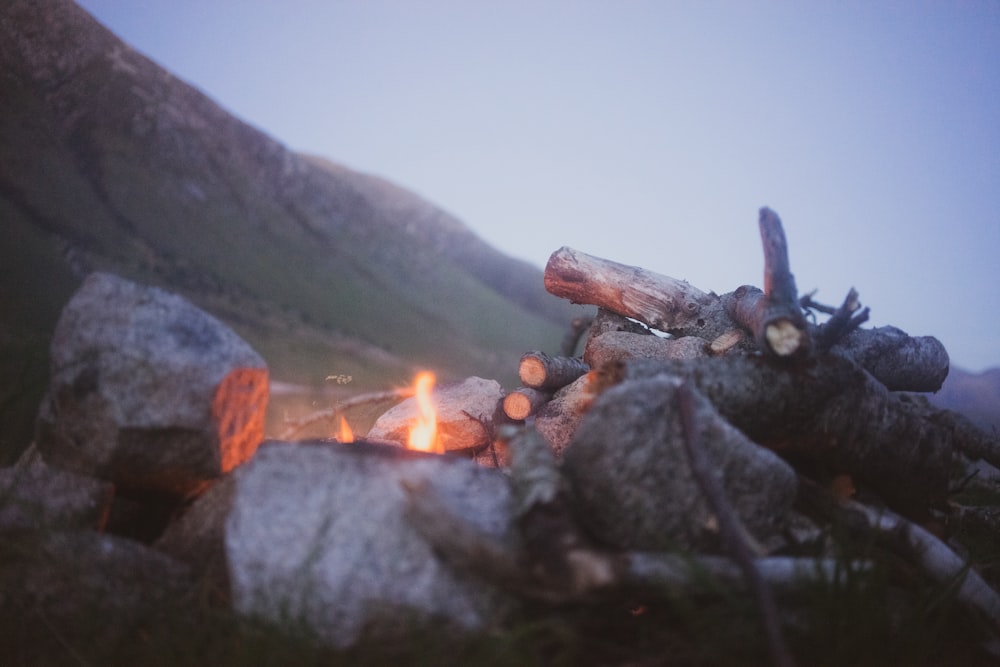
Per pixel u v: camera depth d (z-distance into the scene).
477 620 0.56
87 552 0.63
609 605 0.63
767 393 0.76
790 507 0.69
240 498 0.61
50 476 0.68
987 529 1.07
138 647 0.60
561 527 0.57
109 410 0.68
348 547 0.58
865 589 0.63
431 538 0.57
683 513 0.62
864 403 0.79
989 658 0.69
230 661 0.56
